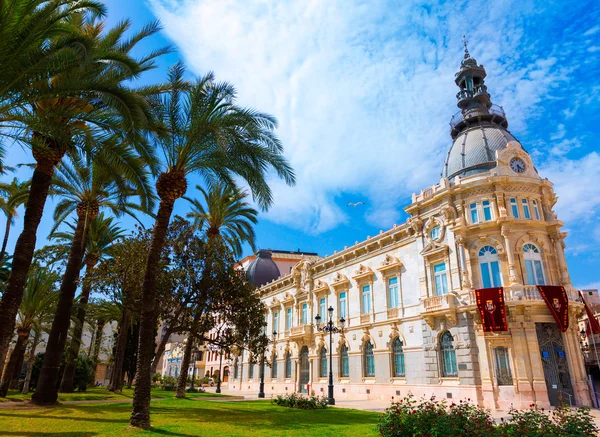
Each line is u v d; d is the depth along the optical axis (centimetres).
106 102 1596
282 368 5366
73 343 3297
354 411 2488
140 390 1655
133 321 4569
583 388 2789
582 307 3020
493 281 3052
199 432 1521
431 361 3212
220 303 2898
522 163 3334
